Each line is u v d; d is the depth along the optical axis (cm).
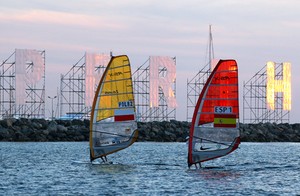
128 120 15700
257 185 13638
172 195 12250
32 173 15812
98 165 17200
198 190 12800
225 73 14575
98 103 15775
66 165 18025
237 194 12481
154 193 12456
